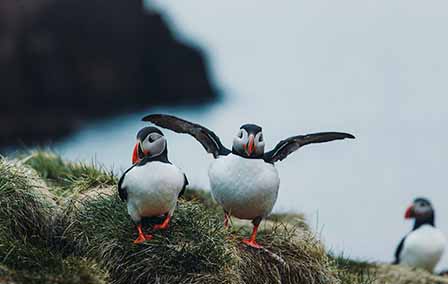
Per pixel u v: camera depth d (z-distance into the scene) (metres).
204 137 8.52
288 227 9.89
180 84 37.97
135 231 8.32
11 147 28.17
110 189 9.10
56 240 8.61
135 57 35.25
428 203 13.59
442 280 11.65
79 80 32.00
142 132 7.90
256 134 8.20
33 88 30.25
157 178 7.79
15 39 30.14
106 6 33.94
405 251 13.48
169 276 8.12
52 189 9.67
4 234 8.15
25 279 7.56
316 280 8.98
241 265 8.56
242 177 8.23
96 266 8.05
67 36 32.00
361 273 10.59
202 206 9.26
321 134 8.56
